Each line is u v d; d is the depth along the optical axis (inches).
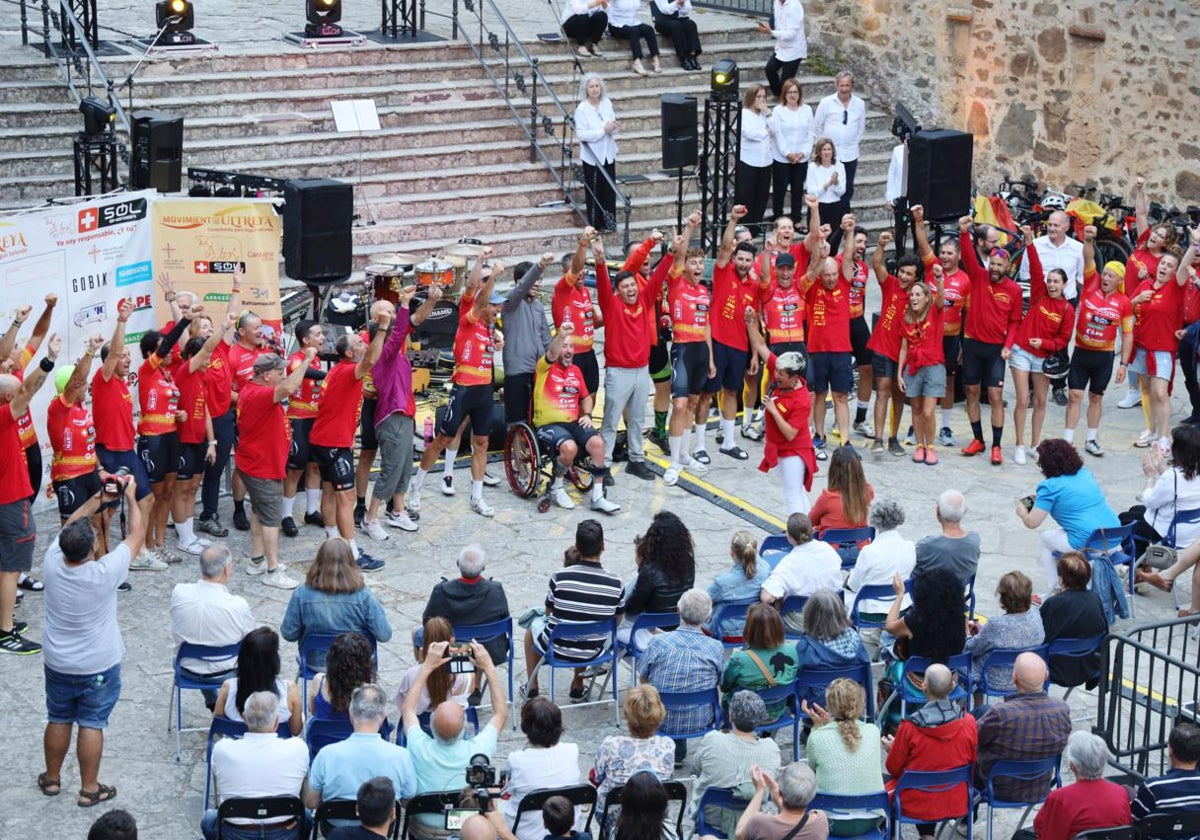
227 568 483.2
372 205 935.0
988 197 975.6
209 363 619.2
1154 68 956.6
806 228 995.3
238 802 392.8
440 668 441.4
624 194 1009.5
